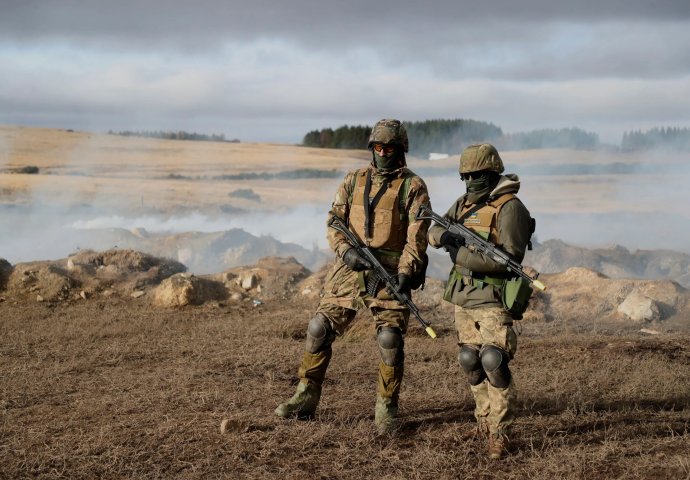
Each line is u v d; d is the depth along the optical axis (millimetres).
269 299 11289
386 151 5035
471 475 4312
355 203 5121
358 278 4984
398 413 5461
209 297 11070
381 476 4324
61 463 4508
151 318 9820
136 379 6523
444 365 7105
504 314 4574
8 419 5363
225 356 7477
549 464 4363
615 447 4602
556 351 7691
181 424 5133
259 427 5051
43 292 11172
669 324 9914
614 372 6770
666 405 5715
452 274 4773
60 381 6535
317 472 4379
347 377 6668
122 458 4527
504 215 4559
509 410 4551
